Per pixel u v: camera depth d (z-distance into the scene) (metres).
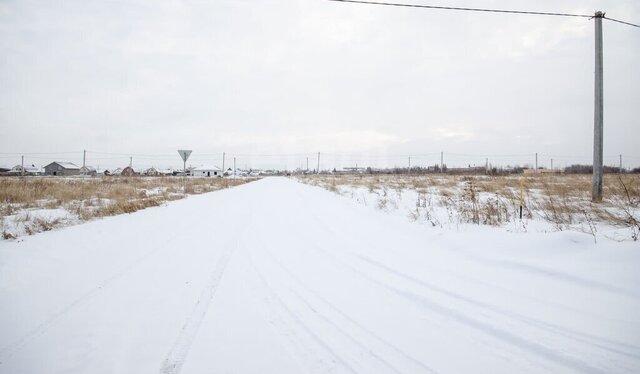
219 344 3.43
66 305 4.33
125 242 7.80
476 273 5.45
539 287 4.73
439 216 10.81
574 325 3.64
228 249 7.18
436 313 4.09
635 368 2.91
